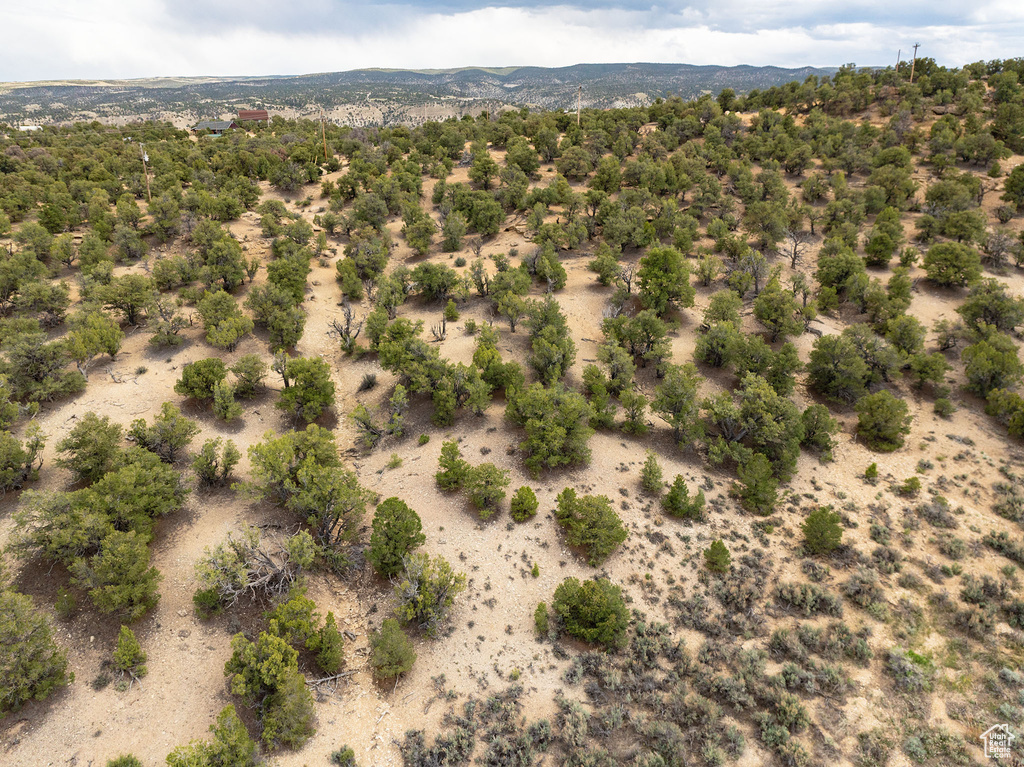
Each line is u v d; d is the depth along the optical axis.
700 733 28.56
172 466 45.19
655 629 34.31
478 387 52.81
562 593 34.66
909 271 83.00
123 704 29.33
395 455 49.94
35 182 94.00
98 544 34.06
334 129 177.75
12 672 27.45
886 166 103.25
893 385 61.94
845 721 29.02
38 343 51.00
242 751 25.25
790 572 38.94
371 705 30.75
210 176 106.19
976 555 39.38
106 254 73.19
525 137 143.25
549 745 28.70
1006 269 81.81
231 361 60.62
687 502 43.16
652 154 120.25
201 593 33.56
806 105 148.00
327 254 90.06
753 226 90.88
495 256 81.81
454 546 40.38
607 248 84.25
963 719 28.88
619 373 58.72
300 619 31.17
